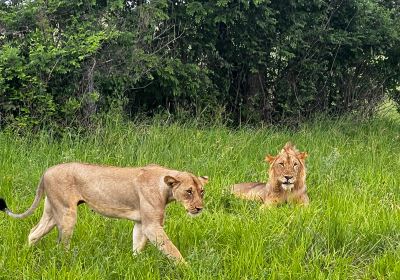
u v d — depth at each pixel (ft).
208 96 46.83
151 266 20.06
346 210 26.37
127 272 19.57
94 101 39.37
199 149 37.86
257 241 21.77
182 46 46.42
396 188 32.22
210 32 46.16
